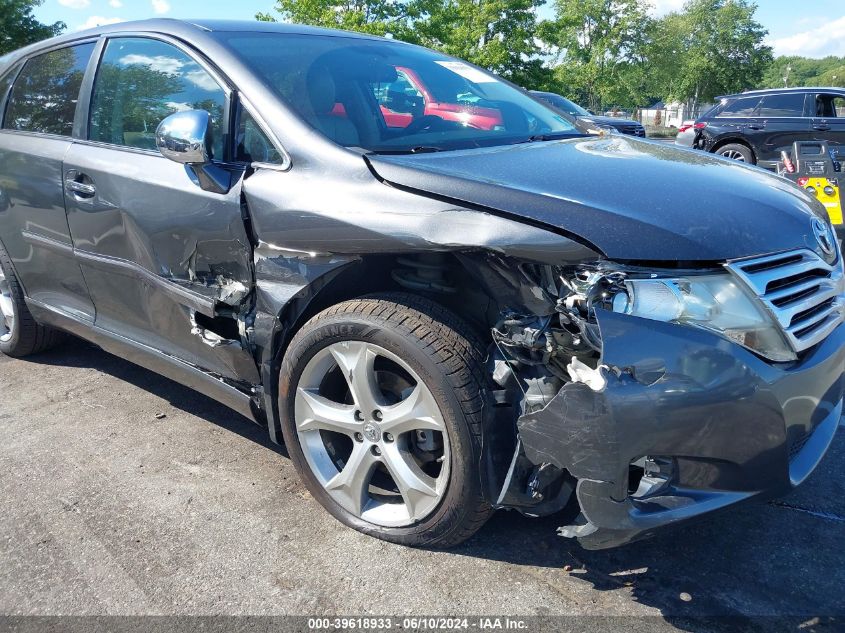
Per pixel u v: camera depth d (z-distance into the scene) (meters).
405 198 2.19
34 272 3.68
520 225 2.00
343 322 2.26
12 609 2.16
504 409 2.13
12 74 3.91
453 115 3.03
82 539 2.49
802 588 2.22
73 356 4.25
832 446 3.10
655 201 2.13
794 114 13.20
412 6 25.91
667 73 56.03
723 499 1.97
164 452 3.10
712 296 1.93
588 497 1.92
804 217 2.37
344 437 2.62
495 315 2.23
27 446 3.17
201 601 2.18
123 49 3.21
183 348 2.94
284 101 2.60
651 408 1.84
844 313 2.36
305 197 2.36
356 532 2.50
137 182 2.86
